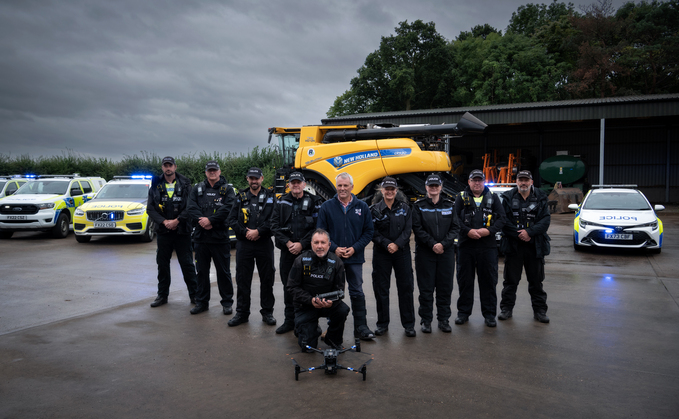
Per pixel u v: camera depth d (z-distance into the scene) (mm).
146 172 25203
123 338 4555
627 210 9930
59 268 8320
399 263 4711
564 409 3092
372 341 4527
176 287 6875
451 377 3629
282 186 14742
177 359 4016
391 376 3658
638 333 4680
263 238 5043
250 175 4938
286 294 4781
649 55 32750
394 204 4777
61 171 25516
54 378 3592
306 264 4160
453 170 20938
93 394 3318
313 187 13562
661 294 6262
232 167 25125
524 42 35781
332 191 13531
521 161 23297
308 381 3564
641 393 3332
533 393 3336
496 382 3531
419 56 37750
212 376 3650
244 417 2988
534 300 5195
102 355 4094
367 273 7984
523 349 4254
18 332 4711
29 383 3500
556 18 40469
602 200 10461
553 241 11391
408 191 13812
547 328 4887
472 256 5008
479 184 4918
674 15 35031
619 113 18484
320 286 4156
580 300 5984
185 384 3496
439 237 4777
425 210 4820
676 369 3768
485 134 27781
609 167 25328
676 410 3078
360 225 4691
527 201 5098
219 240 5426
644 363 3896
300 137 15344
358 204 4715
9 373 3684
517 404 3164
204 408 3111
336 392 3365
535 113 19703
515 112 20047
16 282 7129
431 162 13211
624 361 3943
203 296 5516
